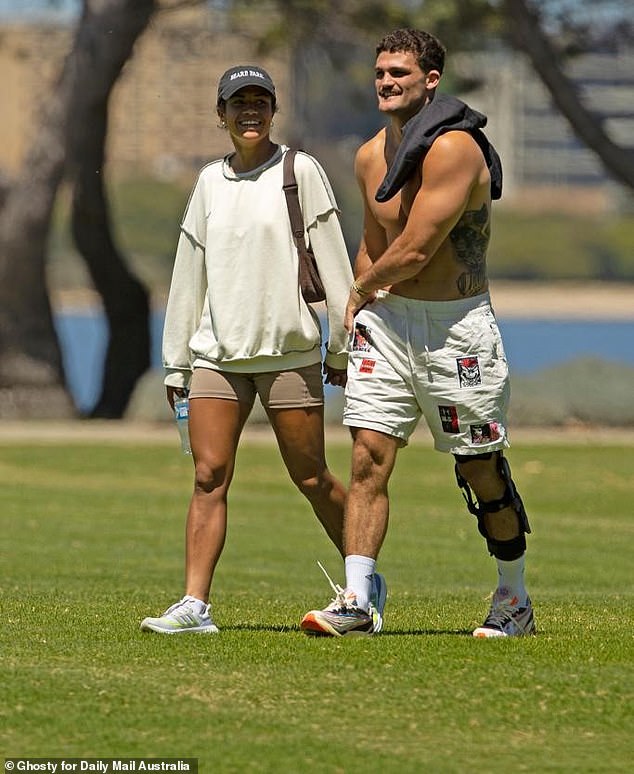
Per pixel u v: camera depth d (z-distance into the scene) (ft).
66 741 63.82
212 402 86.53
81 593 111.24
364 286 83.05
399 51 83.10
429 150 80.79
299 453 87.86
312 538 164.66
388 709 68.90
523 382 327.26
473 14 342.03
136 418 343.05
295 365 86.69
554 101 333.01
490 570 139.03
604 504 204.13
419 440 281.74
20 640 82.99
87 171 364.17
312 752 62.75
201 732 65.21
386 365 83.82
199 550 86.48
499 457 85.25
